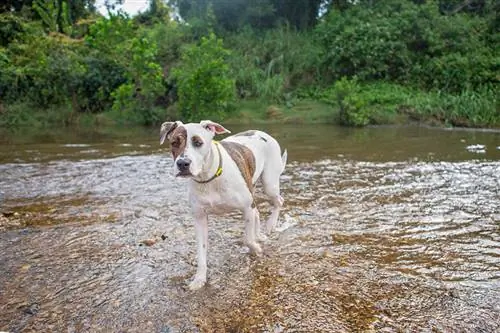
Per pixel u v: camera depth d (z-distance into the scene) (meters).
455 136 6.47
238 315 1.46
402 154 4.83
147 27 13.98
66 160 4.57
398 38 10.36
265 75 10.65
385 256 1.96
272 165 2.14
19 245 2.12
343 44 10.44
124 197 3.00
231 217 2.54
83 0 15.68
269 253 1.98
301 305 1.52
